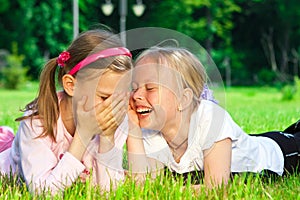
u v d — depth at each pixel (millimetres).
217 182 3113
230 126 3312
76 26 22188
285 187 3148
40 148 3191
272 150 3844
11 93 21469
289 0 36062
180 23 36750
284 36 36938
